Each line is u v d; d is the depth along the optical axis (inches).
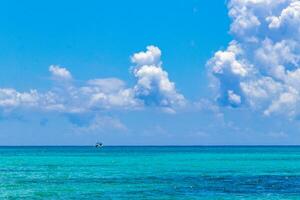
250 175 3326.8
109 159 5718.5
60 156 6683.1
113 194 2306.8
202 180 2957.7
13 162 5034.5
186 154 7573.8
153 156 6678.2
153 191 2407.7
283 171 3683.6
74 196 2252.7
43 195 2294.5
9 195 2299.5
